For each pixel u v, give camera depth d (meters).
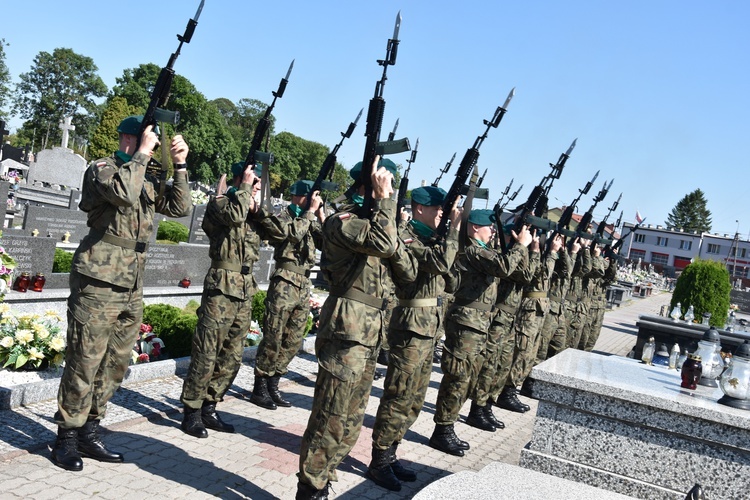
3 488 4.82
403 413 6.12
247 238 6.69
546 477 4.76
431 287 6.27
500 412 9.89
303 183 8.52
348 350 4.98
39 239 11.16
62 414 5.29
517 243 7.84
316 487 5.01
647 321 16.61
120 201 5.08
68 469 5.31
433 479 6.51
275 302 7.89
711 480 5.26
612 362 7.00
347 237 4.90
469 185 6.23
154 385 8.08
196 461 5.93
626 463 5.51
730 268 90.25
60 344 7.83
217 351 6.55
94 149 54.03
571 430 5.68
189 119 66.38
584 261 12.68
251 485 5.59
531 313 9.90
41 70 96.94
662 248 95.00
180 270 13.94
